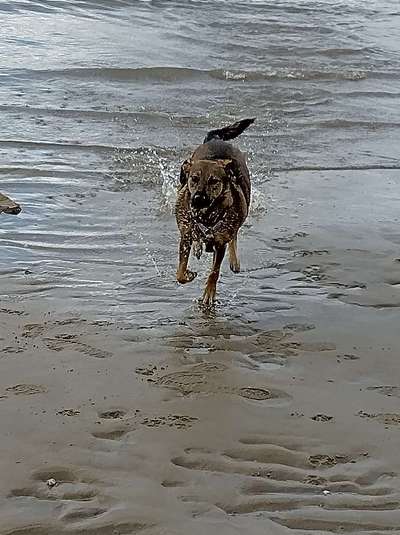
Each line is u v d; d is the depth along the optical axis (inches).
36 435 87.3
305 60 317.1
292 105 257.1
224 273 136.1
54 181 176.4
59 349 106.7
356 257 145.9
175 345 110.4
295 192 180.9
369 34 371.6
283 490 80.5
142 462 83.7
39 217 155.3
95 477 80.8
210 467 83.7
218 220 118.3
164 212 163.6
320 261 143.3
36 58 278.4
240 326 117.8
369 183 191.0
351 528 75.1
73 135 209.9
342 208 172.2
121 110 235.0
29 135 205.9
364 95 274.1
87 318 116.6
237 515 76.2
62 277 130.3
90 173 183.6
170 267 137.4
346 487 81.4
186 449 86.5
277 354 110.0
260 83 279.1
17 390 96.0
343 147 219.0
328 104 260.7
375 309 126.3
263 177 190.1
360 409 96.9
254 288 131.3
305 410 96.0
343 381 103.7
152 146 206.8
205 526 74.2
